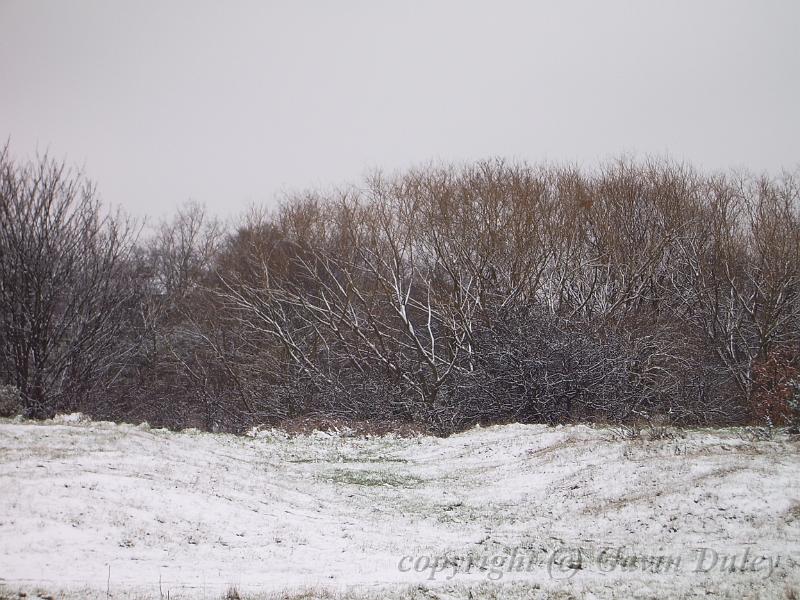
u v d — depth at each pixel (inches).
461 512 1674.5
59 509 1263.5
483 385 3373.5
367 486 1967.3
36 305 3567.9
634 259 4030.5
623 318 3720.5
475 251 4131.4
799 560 1162.0
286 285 4667.8
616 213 4227.4
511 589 1056.8
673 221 4136.3
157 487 1485.0
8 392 2842.0
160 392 4473.4
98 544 1171.9
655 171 4471.0
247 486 1711.4
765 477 1537.9
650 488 1606.8
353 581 1110.4
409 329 3907.5
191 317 4980.3
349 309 4330.7
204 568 1141.1
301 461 2319.1
